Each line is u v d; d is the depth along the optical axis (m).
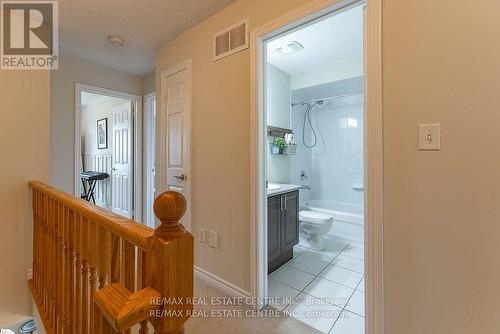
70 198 1.25
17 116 2.05
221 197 2.13
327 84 3.36
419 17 1.17
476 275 1.05
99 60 3.22
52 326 1.55
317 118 4.20
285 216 2.67
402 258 1.22
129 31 2.48
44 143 2.17
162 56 2.79
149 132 3.82
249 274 1.92
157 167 2.89
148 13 2.17
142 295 0.57
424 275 1.17
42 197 1.76
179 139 2.57
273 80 3.27
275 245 2.51
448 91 1.10
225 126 2.09
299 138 4.06
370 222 1.30
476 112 1.04
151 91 3.69
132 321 0.53
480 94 1.04
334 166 4.04
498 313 1.01
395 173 1.23
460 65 1.08
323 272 2.48
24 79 2.09
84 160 6.19
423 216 1.17
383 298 1.27
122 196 4.09
